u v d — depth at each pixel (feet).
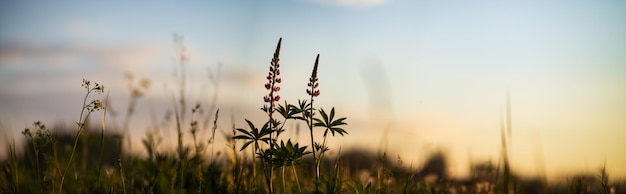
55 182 16.07
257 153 14.40
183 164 16.40
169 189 16.06
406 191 16.44
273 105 14.21
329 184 14.39
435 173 18.33
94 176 17.01
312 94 14.21
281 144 14.26
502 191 17.34
